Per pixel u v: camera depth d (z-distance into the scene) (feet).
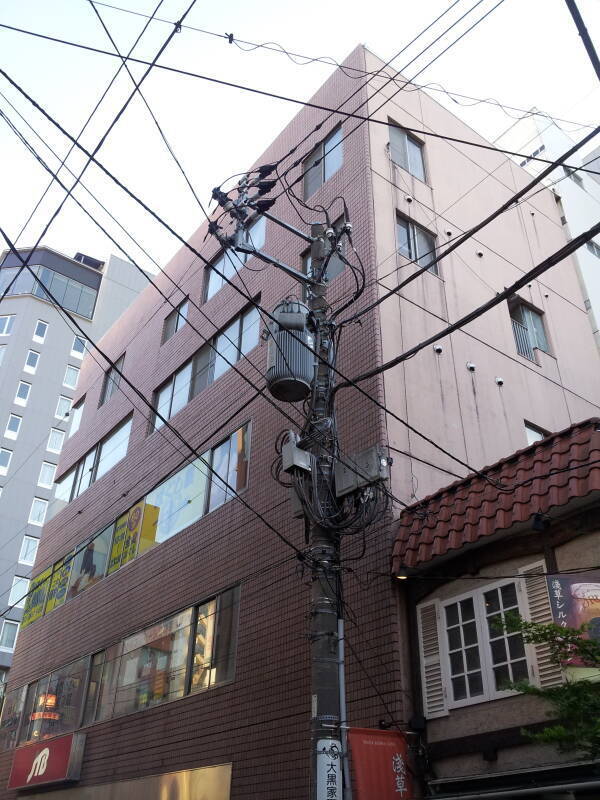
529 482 30.17
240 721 40.09
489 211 59.62
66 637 64.44
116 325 84.53
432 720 30.91
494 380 49.37
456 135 60.80
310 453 28.45
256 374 52.95
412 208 51.52
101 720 53.83
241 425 52.16
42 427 169.68
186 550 52.29
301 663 37.81
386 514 36.17
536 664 28.09
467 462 43.19
